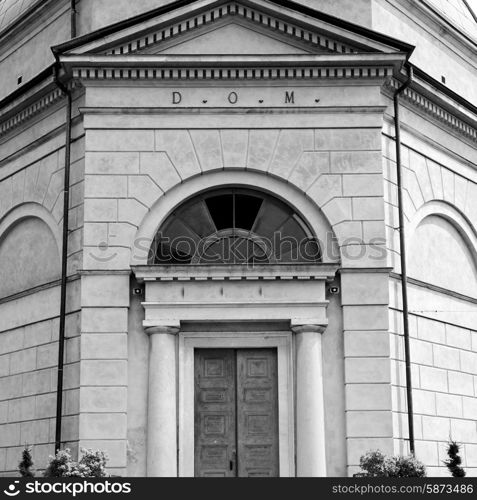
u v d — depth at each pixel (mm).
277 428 18703
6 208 22469
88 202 19172
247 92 19625
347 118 19641
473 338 22062
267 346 18922
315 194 19359
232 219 19641
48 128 21391
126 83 19547
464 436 20828
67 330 19281
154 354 18422
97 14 20844
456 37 24312
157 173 19359
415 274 20844
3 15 25828
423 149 21625
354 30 19453
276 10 19438
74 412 18562
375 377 18469
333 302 18906
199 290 18672
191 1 19344
